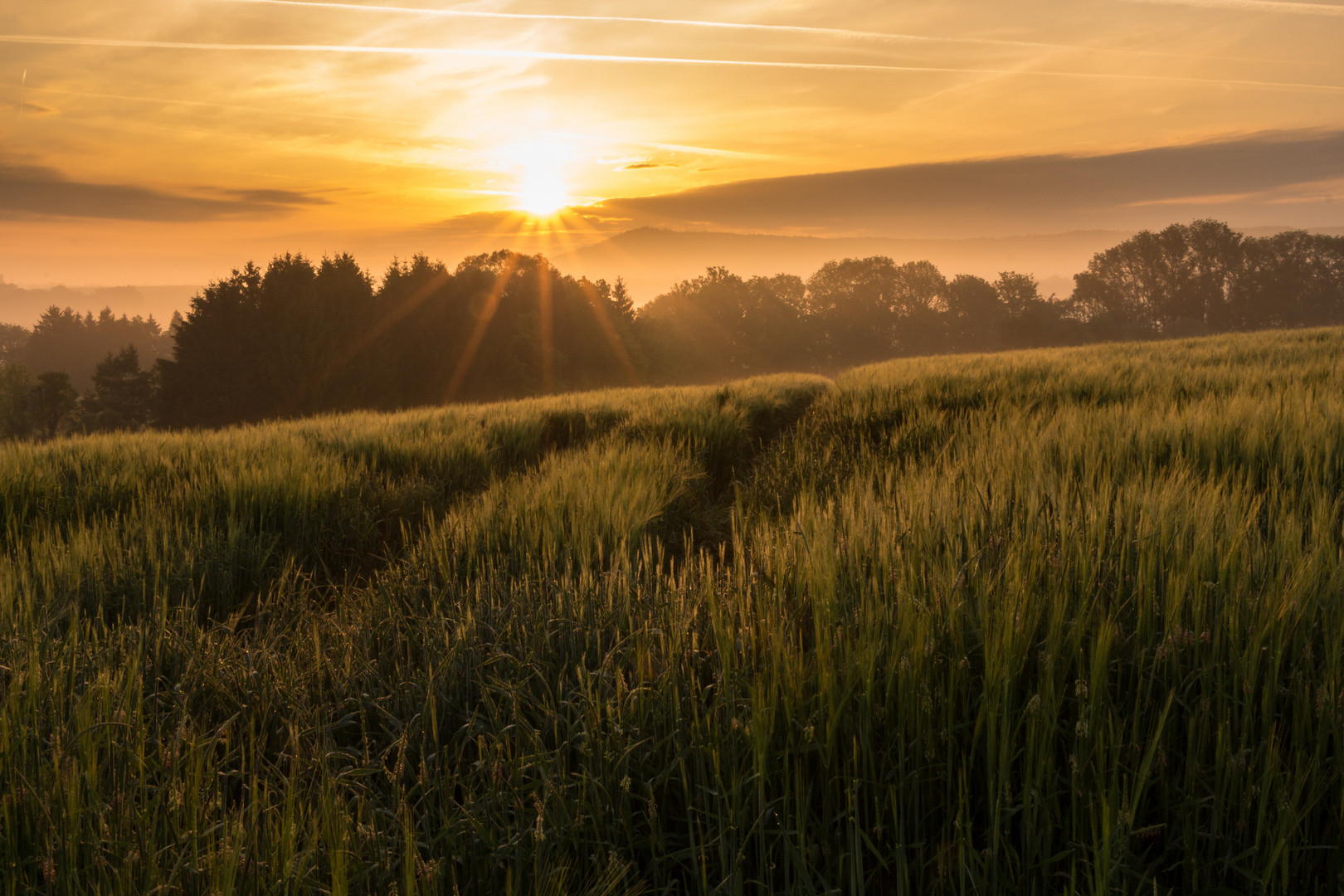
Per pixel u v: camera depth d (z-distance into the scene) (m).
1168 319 118.88
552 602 3.28
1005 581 2.55
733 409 11.50
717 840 1.86
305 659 3.11
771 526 3.80
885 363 26.36
